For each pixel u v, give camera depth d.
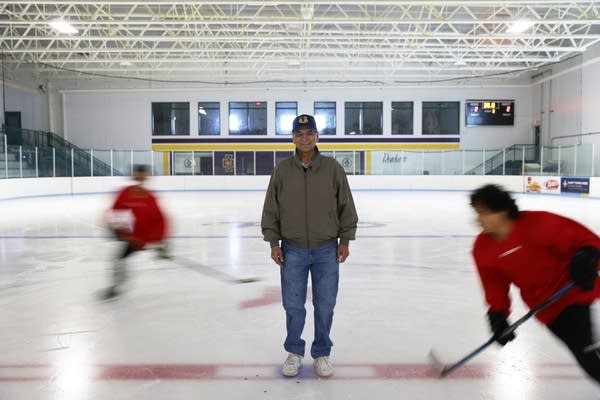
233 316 3.93
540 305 2.02
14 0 12.63
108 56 20.95
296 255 2.66
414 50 18.09
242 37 16.08
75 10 14.85
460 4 13.09
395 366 2.90
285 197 2.63
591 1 12.75
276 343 3.31
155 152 21.81
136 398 2.52
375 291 4.73
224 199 17.19
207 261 6.24
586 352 2.00
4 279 5.27
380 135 25.28
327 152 23.09
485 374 2.77
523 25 14.34
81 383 2.71
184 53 21.06
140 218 4.35
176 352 3.15
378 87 24.88
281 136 25.34
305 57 20.12
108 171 21.14
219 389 2.61
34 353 3.16
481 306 4.21
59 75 24.19
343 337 3.43
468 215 11.71
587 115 19.92
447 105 25.22
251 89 25.11
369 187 22.09
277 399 2.49
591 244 1.85
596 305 3.88
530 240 1.97
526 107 24.86
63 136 25.05
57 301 4.39
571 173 18.67
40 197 17.89
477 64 22.64
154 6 15.38
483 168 21.95
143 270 5.66
